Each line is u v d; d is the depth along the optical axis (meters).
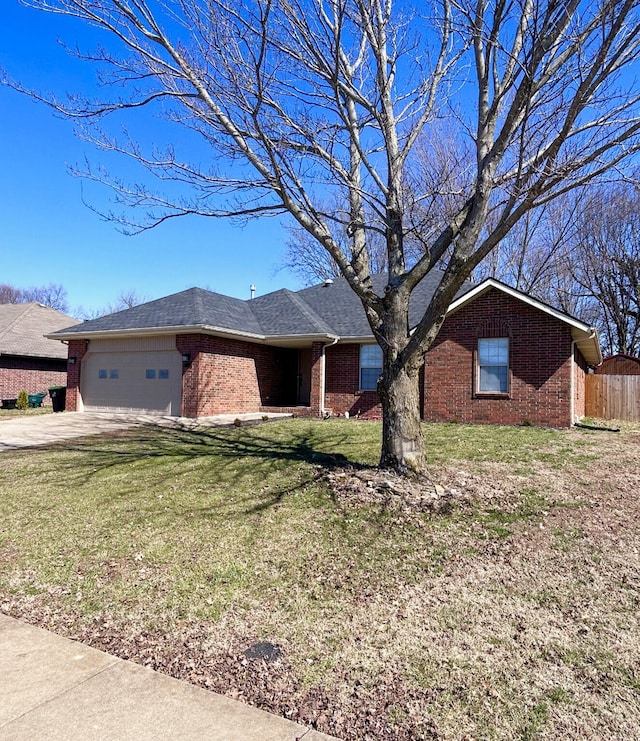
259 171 6.71
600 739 2.45
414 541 4.97
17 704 2.68
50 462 8.73
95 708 2.66
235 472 7.71
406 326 6.91
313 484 6.76
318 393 15.98
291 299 18.62
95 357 17.05
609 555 4.70
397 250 7.11
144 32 6.01
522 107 5.54
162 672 3.01
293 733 2.49
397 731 2.51
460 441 10.36
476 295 13.67
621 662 3.09
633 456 9.02
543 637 3.38
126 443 10.58
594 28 4.91
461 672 3.00
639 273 26.11
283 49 6.42
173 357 15.42
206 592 4.02
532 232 25.80
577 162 5.41
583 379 17.98
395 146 7.18
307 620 3.60
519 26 5.68
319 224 7.03
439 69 7.45
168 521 5.61
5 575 4.38
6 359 21.75
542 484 6.93
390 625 3.53
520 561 4.57
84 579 4.29
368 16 6.73
